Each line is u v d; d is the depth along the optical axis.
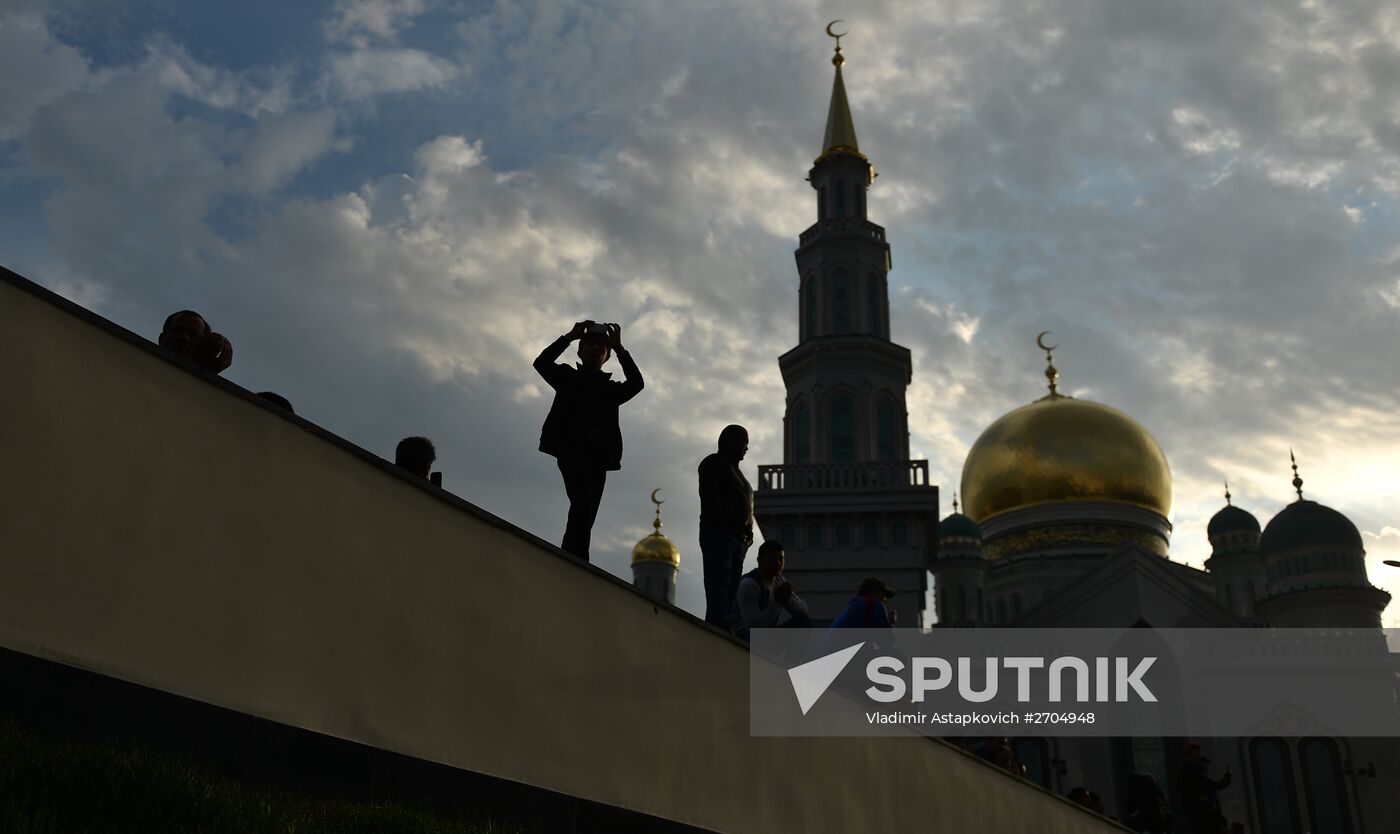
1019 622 53.00
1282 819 47.00
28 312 7.30
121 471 7.57
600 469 12.27
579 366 12.69
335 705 8.45
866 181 73.00
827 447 63.53
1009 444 76.69
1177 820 47.44
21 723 6.69
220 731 7.67
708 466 13.75
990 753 20.00
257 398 8.46
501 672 9.77
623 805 10.57
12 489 7.01
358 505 9.01
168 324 9.82
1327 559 59.34
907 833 14.48
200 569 7.86
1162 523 74.38
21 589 6.93
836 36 79.56
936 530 61.88
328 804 8.02
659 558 84.94
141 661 7.40
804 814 12.84
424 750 8.97
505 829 8.99
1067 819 18.86
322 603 8.56
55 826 5.66
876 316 68.38
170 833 6.13
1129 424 76.12
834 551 59.47
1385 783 46.72
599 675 10.70
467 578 9.71
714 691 12.05
